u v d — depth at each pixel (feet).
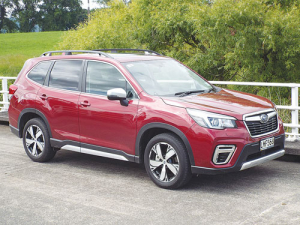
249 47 52.19
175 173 16.67
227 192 16.44
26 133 22.45
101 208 15.12
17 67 119.24
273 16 51.70
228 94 18.76
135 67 18.97
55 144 20.98
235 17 51.55
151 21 66.90
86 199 16.16
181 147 16.38
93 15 71.82
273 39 50.78
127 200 15.89
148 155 17.43
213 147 15.67
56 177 19.33
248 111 16.35
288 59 53.11
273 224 13.07
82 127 19.62
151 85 18.22
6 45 179.73
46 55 23.03
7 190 17.52
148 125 17.07
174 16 62.13
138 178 18.92
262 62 53.11
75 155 23.77
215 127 15.72
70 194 16.81
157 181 17.30
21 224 13.91
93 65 19.88
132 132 17.71
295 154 20.74
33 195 16.80
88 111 19.20
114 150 18.56
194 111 16.11
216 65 59.21
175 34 64.75
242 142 15.81
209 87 19.81
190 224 13.35
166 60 20.59
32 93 21.89
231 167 15.81
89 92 19.57
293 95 22.21
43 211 15.01
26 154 24.09
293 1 55.98
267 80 55.67
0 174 19.98
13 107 22.93
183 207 14.94
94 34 65.77
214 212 14.33
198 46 64.64
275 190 16.51
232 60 54.29
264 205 14.83
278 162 20.92
